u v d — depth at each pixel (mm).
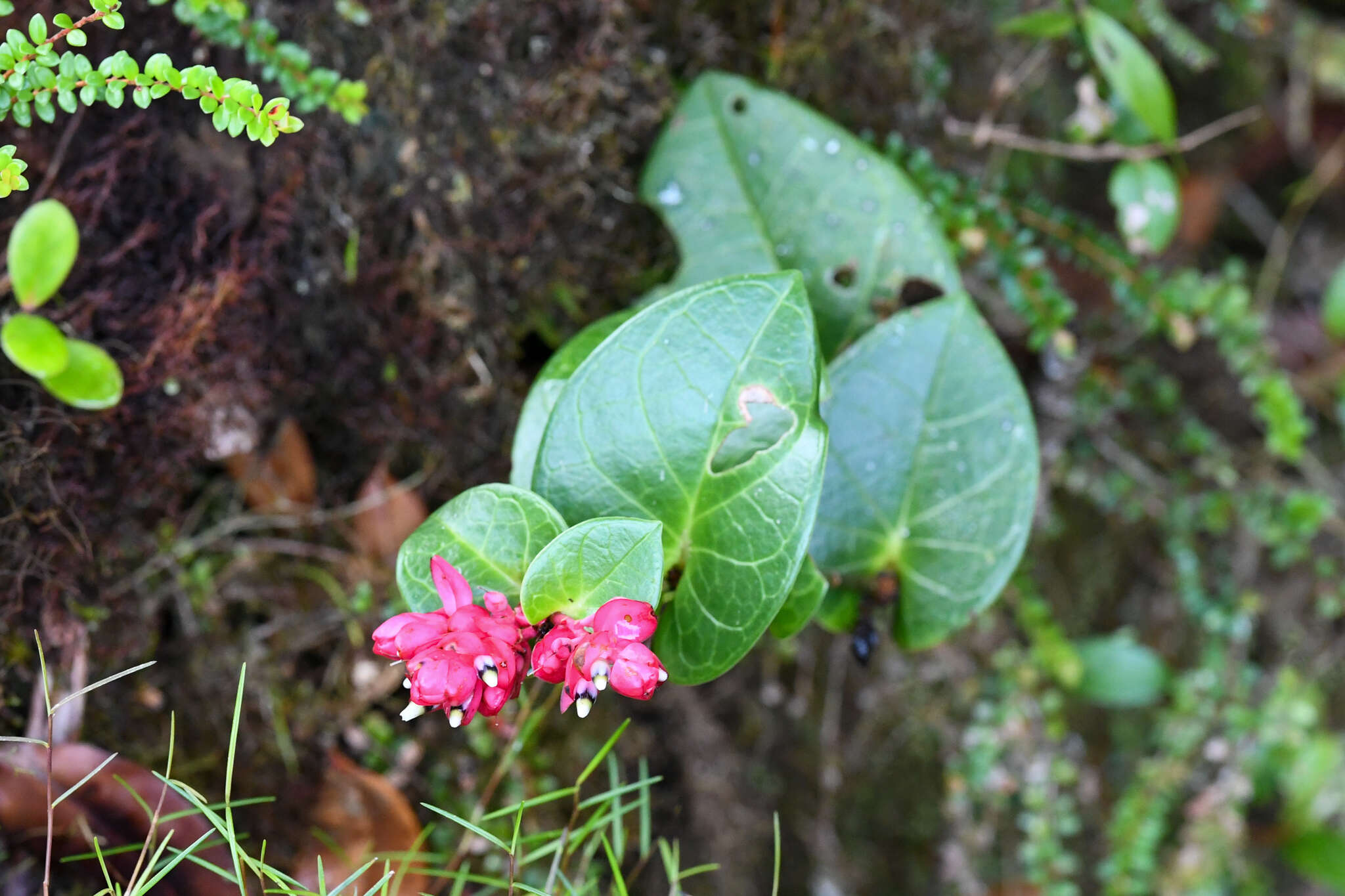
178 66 646
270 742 690
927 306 658
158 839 645
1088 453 846
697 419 593
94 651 665
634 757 753
